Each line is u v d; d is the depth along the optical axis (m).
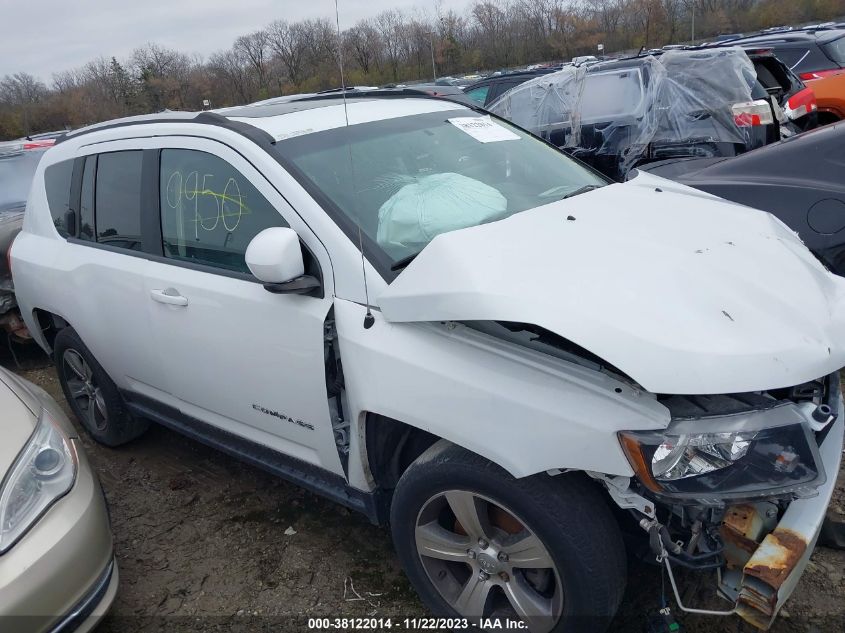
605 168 6.89
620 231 2.43
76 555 2.27
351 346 2.36
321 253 2.47
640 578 2.62
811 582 2.57
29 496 2.24
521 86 7.83
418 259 2.26
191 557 3.11
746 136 6.12
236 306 2.72
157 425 4.36
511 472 2.02
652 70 6.61
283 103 3.36
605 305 1.95
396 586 2.79
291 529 3.22
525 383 2.03
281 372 2.63
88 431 4.19
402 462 2.59
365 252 2.41
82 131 3.82
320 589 2.83
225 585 2.91
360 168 2.76
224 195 2.83
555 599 2.16
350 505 2.70
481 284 2.05
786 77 7.77
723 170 4.34
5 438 2.34
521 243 2.27
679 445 1.84
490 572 2.29
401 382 2.23
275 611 2.74
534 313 1.93
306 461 2.78
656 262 2.18
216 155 2.86
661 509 2.05
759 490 1.85
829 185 3.86
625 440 1.87
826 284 2.35
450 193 2.74
